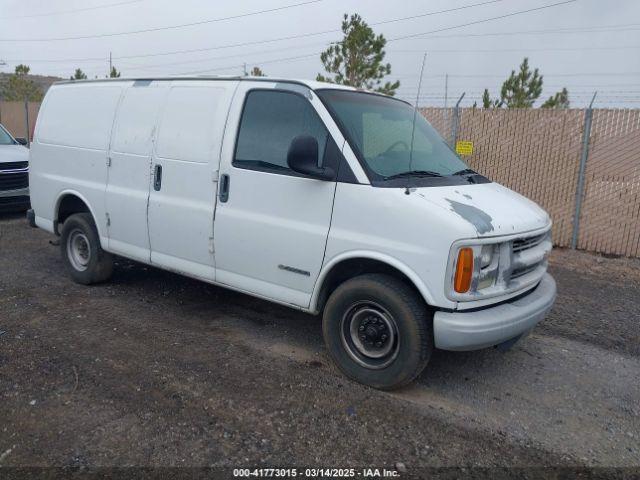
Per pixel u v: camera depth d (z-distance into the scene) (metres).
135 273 6.85
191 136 4.96
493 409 3.98
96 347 4.70
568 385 4.40
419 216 3.75
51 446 3.31
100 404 3.79
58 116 6.39
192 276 5.14
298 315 5.67
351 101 4.57
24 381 4.07
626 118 8.41
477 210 3.88
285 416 3.74
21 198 10.09
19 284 6.32
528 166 9.38
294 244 4.31
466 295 3.70
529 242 4.20
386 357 4.07
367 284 4.01
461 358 4.80
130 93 5.59
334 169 4.12
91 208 5.95
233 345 4.87
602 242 8.80
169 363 4.45
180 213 5.03
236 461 3.24
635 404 4.16
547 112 9.08
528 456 3.44
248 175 4.54
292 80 4.50
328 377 4.32
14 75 34.88
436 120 10.22
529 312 4.05
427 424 3.73
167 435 3.46
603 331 5.55
